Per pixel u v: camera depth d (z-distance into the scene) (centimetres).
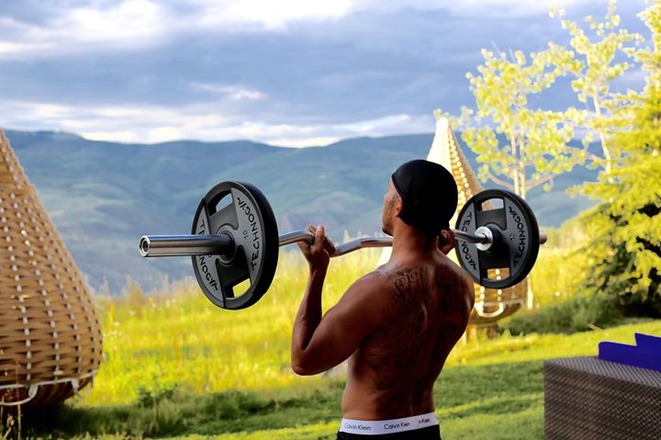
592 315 1045
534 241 317
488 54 1189
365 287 259
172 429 731
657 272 1037
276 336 1031
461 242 341
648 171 1036
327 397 817
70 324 638
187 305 1093
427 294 265
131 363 905
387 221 274
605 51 1132
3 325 605
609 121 1112
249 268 252
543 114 1163
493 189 326
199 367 901
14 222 629
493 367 863
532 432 642
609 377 365
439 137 948
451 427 668
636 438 352
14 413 644
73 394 668
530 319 1063
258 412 777
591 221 1087
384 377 262
